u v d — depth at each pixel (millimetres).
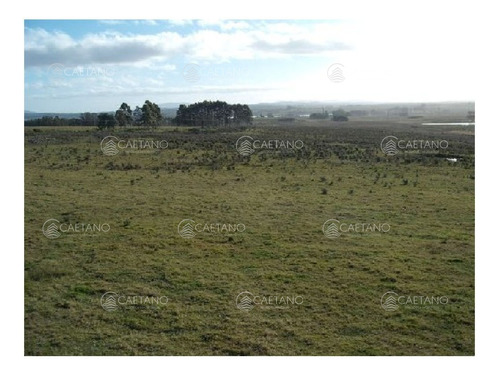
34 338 5762
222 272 6305
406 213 6699
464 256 6363
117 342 5711
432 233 6578
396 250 6492
